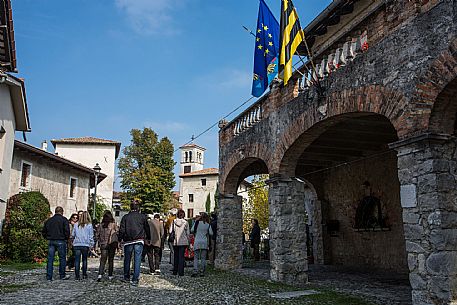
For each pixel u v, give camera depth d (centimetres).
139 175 4603
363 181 1473
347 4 1200
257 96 1143
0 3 1209
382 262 1361
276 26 1169
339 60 867
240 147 1403
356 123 1070
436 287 602
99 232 1085
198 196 5850
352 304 775
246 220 3172
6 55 1465
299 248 1087
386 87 729
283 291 920
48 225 1085
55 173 2361
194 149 7188
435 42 640
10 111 1642
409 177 659
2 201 1579
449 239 604
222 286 993
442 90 620
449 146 640
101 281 1049
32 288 912
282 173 1113
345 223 1575
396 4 725
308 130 984
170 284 1020
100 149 3900
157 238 1253
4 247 1602
